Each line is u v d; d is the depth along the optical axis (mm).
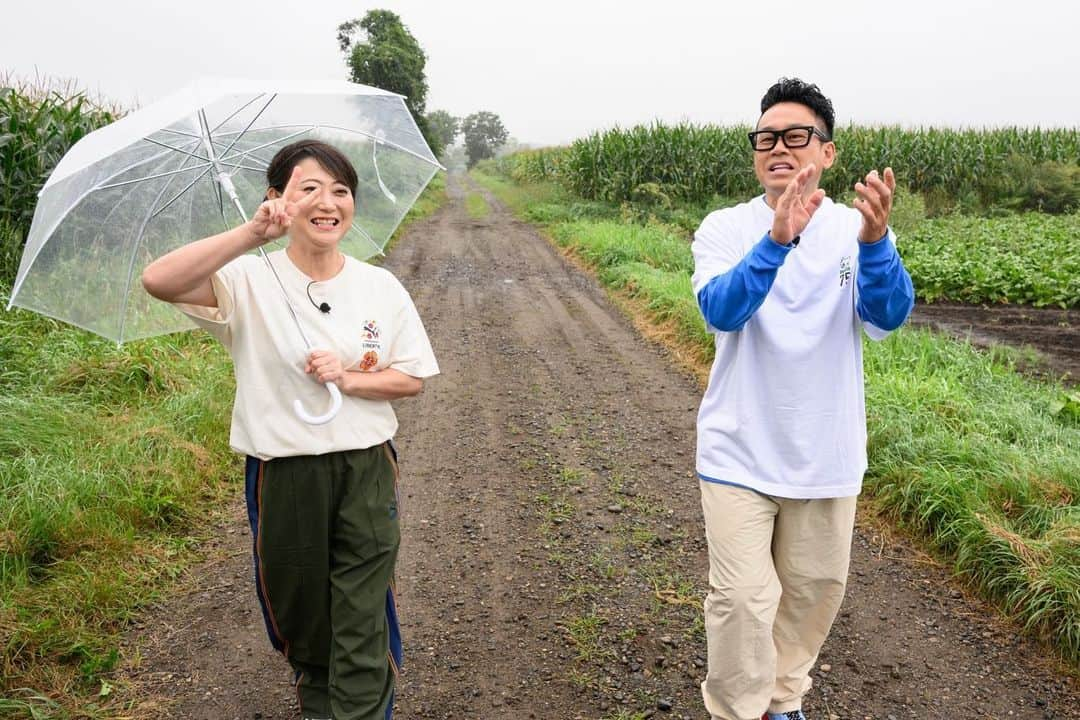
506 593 3301
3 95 7840
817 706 2635
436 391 6188
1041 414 5094
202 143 2279
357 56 37594
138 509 3707
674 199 18875
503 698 2627
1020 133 21625
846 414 2051
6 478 3654
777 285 2014
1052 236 13945
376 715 2039
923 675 2814
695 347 7324
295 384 1975
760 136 2098
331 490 2008
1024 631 3027
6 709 2432
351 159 2693
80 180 2012
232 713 2553
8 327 5652
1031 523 3514
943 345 6742
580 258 13008
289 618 2123
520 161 36344
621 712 2559
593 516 4043
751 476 2047
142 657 2836
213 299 1945
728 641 2035
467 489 4391
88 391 4980
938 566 3551
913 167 19656
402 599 3262
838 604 2209
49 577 3207
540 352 7434
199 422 4723
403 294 2178
